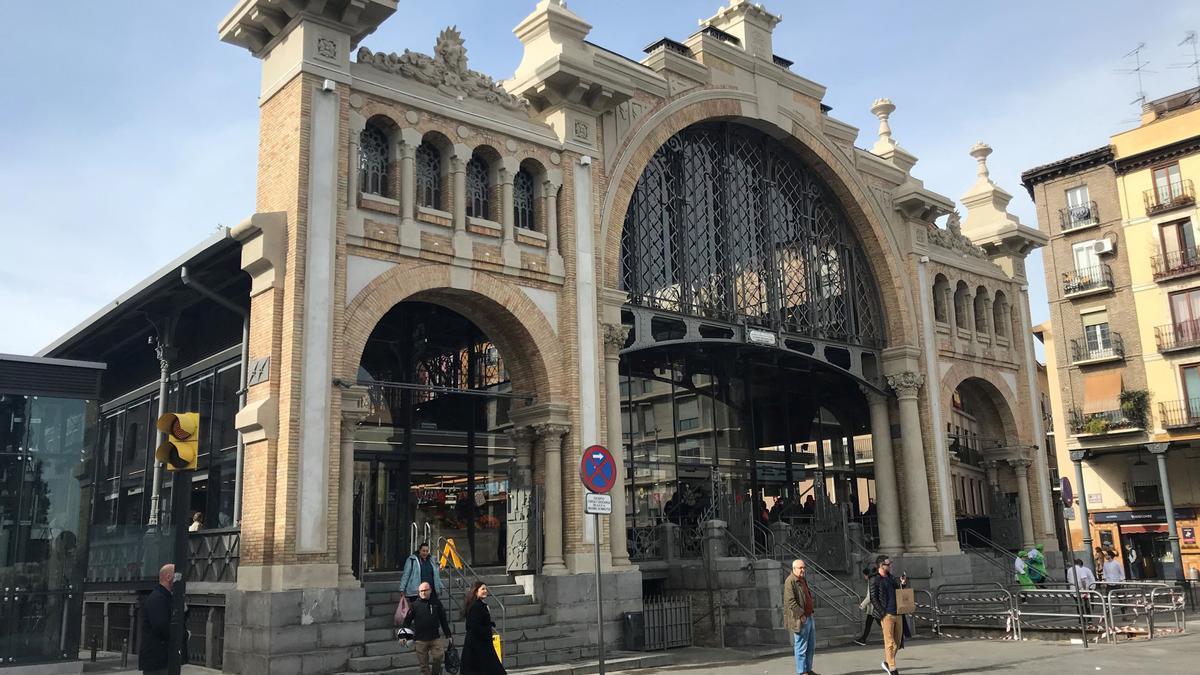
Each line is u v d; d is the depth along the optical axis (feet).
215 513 60.23
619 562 62.64
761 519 87.25
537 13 66.39
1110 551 92.38
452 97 60.44
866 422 101.04
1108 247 143.84
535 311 61.98
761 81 82.84
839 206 90.48
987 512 102.22
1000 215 108.58
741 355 86.33
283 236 52.16
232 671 48.37
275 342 50.70
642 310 70.69
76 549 54.95
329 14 54.80
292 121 53.42
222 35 57.16
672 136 76.38
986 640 67.00
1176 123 138.51
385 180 57.82
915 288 92.58
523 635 55.36
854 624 67.67
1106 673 47.26
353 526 62.13
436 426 69.26
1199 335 133.90
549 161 64.80
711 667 52.95
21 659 52.13
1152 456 140.56
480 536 69.77
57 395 55.62
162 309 67.21
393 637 51.44
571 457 61.52
